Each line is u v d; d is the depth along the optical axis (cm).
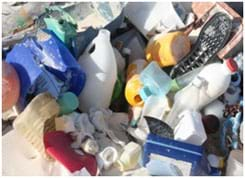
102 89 133
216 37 139
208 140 129
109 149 122
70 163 118
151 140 118
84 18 152
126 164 121
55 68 129
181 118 126
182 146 117
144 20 152
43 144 122
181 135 121
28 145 126
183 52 140
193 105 130
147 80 133
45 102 123
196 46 140
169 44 138
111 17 150
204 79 129
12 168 122
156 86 131
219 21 140
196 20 151
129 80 137
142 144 128
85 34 137
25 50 131
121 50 147
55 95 128
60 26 133
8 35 149
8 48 140
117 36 151
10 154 124
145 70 133
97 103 135
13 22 152
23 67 129
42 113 122
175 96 132
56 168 119
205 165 122
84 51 138
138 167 122
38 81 129
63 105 127
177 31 146
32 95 131
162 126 125
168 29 149
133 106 135
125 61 146
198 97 129
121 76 144
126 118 135
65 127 123
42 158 124
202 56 138
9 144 126
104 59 133
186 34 148
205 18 149
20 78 129
